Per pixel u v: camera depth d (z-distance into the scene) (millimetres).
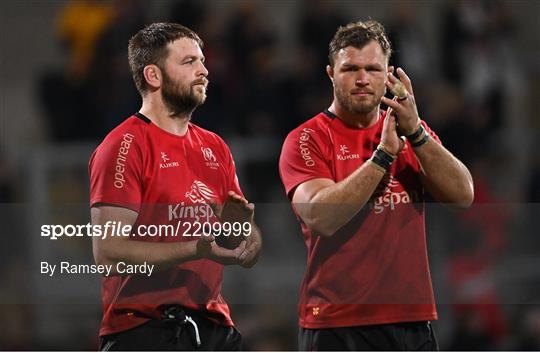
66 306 18375
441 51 30094
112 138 13117
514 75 30781
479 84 29609
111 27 30688
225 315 13391
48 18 34844
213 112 28000
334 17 28906
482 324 19016
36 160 25906
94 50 30734
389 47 13594
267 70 28875
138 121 13258
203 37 28938
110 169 12898
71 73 31047
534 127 30672
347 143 13633
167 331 13008
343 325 13359
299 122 28172
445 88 29203
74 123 30719
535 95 31203
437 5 33312
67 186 25844
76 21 31141
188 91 13227
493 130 28781
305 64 28703
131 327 13016
